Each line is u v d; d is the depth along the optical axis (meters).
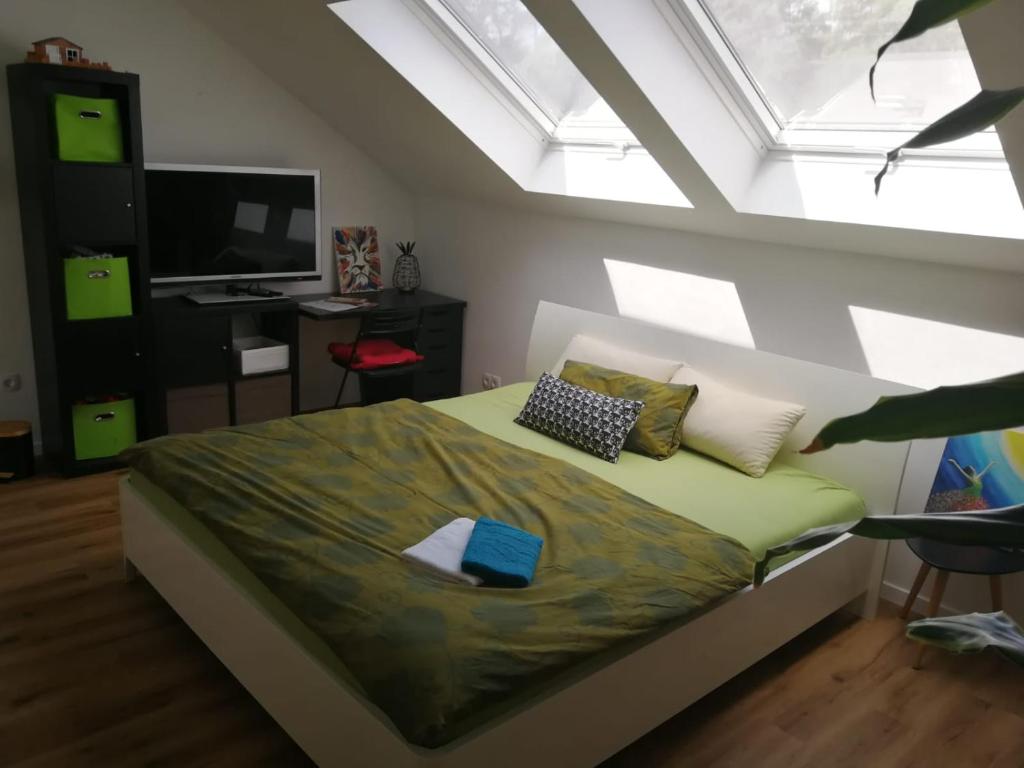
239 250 4.60
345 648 1.98
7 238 4.03
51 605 3.04
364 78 4.03
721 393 3.53
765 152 3.45
